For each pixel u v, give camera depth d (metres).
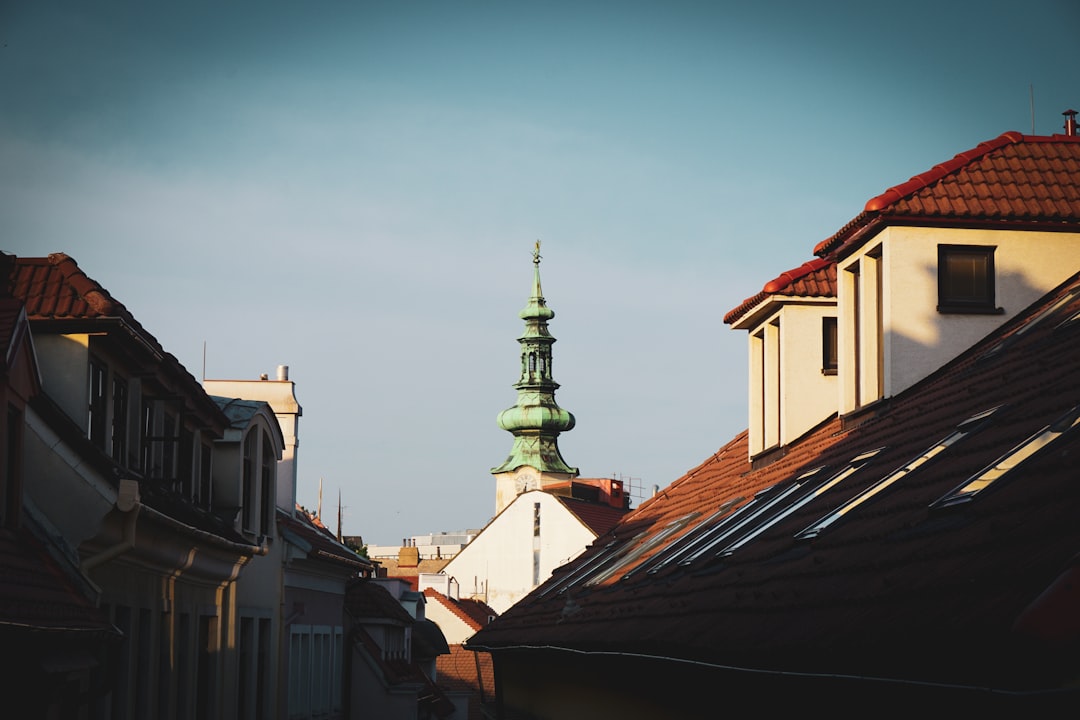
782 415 21.67
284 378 40.41
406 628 49.62
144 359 19.95
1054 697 5.96
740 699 11.20
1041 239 17.70
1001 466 9.92
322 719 36.78
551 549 110.19
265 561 29.25
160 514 17.80
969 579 7.56
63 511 15.63
